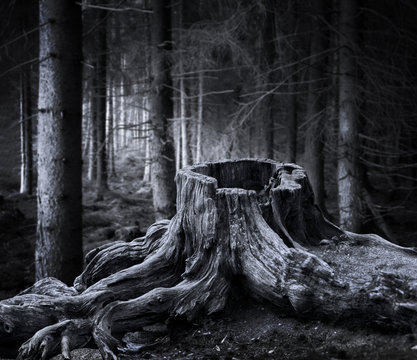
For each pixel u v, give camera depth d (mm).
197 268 4641
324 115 15211
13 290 10648
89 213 21516
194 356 3926
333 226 5316
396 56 12773
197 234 4730
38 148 8336
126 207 23391
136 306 4254
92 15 19922
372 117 13234
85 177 35812
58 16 8086
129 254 5312
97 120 26453
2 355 3918
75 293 4938
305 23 18562
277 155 22031
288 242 4766
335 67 15859
